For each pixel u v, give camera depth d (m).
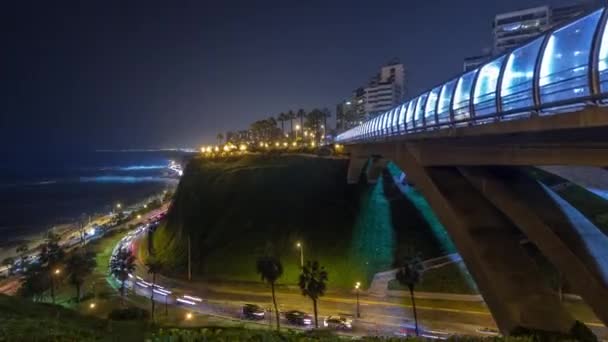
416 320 46.78
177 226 102.69
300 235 78.88
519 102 15.98
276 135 191.50
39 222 170.88
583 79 13.03
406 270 47.69
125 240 118.75
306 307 58.84
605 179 21.67
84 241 123.12
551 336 18.12
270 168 100.06
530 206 20.62
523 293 20.25
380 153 45.12
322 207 85.44
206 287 72.56
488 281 21.30
